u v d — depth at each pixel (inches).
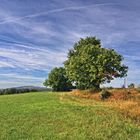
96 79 2524.6
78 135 1010.1
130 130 1067.9
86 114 1339.8
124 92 2034.9
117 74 2529.5
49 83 3905.0
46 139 975.0
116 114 1330.0
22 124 1198.3
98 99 1994.3
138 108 1503.4
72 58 2770.7
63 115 1336.1
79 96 2169.0
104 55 2539.4
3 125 1188.5
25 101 1988.2
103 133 1032.2
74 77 2608.3
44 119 1275.8
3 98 2377.0
